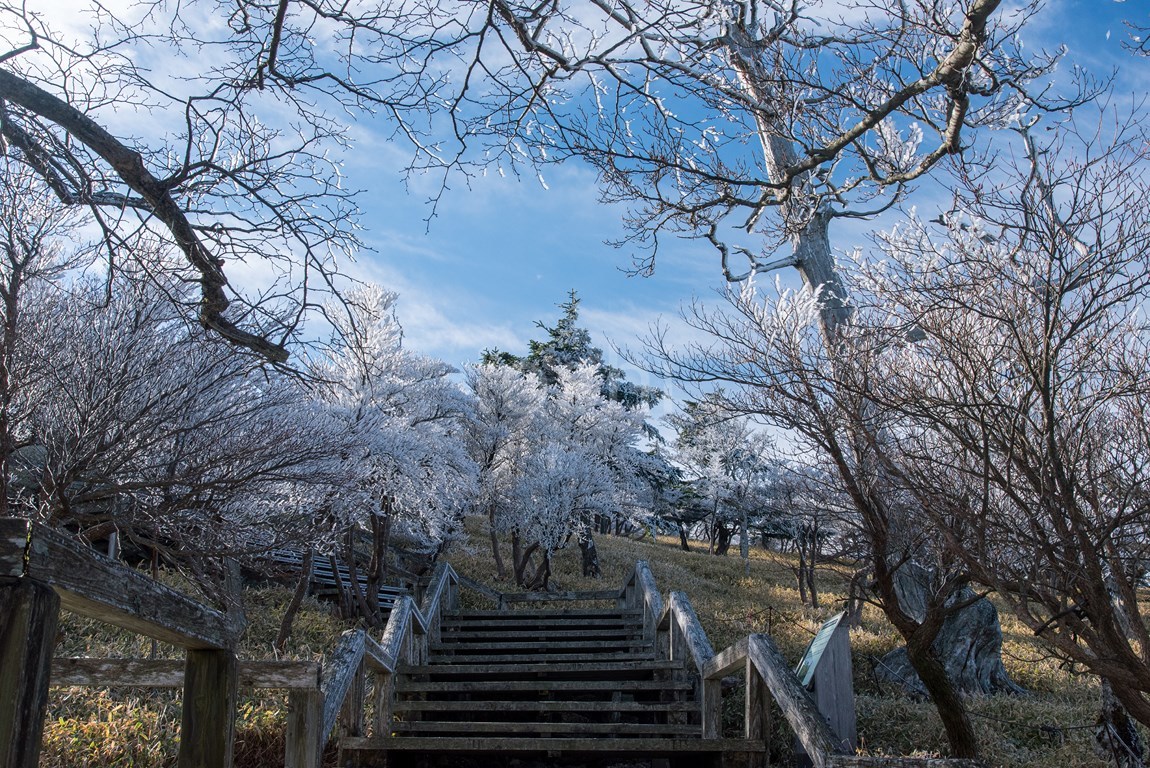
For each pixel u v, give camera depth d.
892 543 7.89
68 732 7.43
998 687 12.16
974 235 6.07
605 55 5.65
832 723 8.60
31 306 8.03
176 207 5.20
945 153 6.43
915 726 9.38
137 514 8.51
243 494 9.52
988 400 5.43
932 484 6.04
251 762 7.45
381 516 15.58
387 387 16.16
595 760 9.05
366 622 14.59
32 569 1.96
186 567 10.68
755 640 7.52
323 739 5.98
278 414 9.80
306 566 12.39
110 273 5.59
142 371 8.10
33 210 7.36
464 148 5.95
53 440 7.77
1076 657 5.30
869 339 6.73
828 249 9.73
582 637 13.93
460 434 23.23
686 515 38.34
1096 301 5.39
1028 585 5.54
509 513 23.61
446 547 23.67
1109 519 5.14
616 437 30.20
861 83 6.59
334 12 5.30
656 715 10.06
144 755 7.26
